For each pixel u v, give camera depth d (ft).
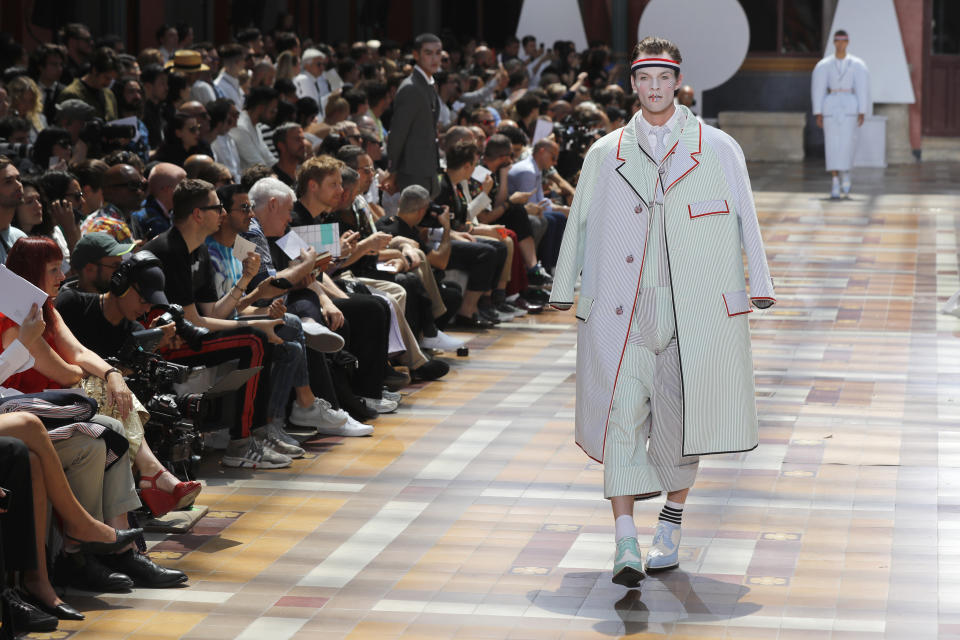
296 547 32.12
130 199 46.29
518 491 36.68
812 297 69.00
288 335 40.16
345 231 50.08
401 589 29.32
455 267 60.80
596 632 26.73
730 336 29.09
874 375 51.34
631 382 29.25
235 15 118.93
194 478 36.11
